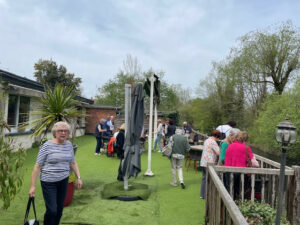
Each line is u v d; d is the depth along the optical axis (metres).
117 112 19.23
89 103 18.97
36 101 11.33
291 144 3.00
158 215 4.21
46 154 3.05
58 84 5.43
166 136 10.66
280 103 11.88
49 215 3.00
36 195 4.94
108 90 29.92
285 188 3.96
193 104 28.80
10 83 8.33
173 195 5.38
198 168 8.55
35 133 4.99
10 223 3.64
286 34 18.45
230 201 2.29
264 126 12.18
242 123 21.55
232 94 23.02
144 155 10.56
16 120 9.81
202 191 5.18
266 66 19.44
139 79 29.34
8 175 2.92
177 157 5.95
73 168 3.42
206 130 25.61
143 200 4.91
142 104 5.56
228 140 5.09
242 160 4.45
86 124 18.98
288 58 18.53
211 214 3.46
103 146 10.91
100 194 5.13
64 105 5.21
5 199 2.95
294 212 3.82
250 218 3.49
